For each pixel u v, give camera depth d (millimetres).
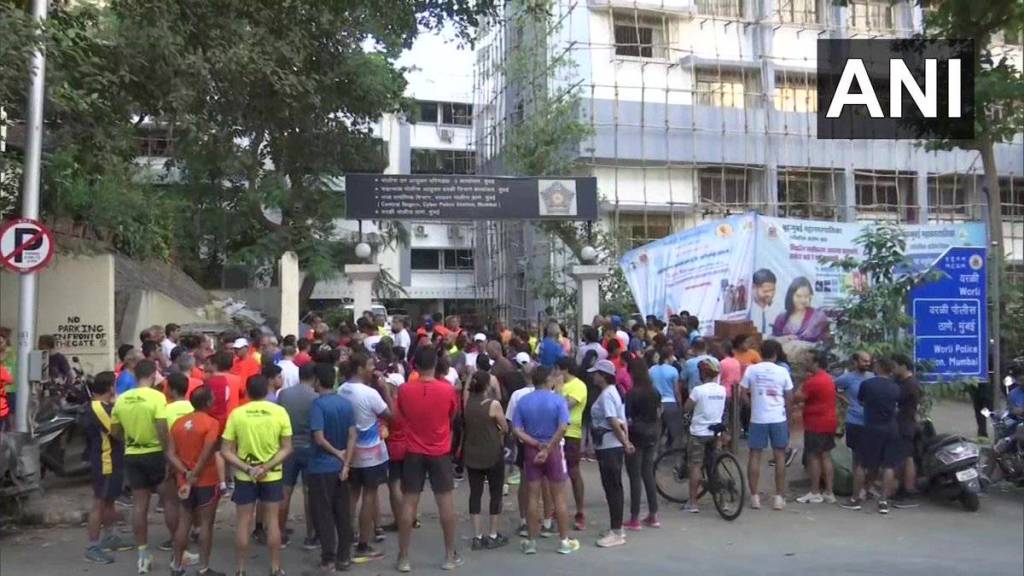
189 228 28406
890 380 9391
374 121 22734
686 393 11453
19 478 9000
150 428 7270
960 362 11172
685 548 7980
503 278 36375
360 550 7770
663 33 31250
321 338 13500
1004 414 10516
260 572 7297
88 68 10398
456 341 13672
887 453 9312
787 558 7578
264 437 6918
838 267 12750
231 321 22516
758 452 9641
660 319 15445
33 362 9602
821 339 13078
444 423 7508
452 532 7445
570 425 8820
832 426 9805
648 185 30484
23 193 9695
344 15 13633
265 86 12797
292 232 28688
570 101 27766
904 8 32406
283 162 20750
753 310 14805
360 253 18609
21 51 8680
